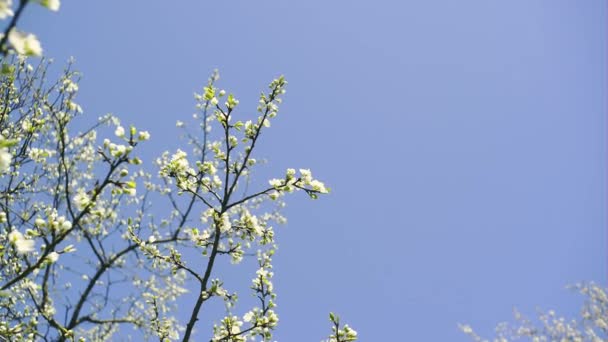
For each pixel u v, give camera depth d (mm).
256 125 7156
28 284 8445
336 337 6742
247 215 7117
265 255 7684
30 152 7629
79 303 9812
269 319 6840
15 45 3135
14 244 3947
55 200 8914
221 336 6938
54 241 4523
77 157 10609
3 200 7969
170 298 12625
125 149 4695
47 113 8859
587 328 20453
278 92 7223
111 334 11352
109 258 10750
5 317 7887
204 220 7352
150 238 7219
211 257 6785
